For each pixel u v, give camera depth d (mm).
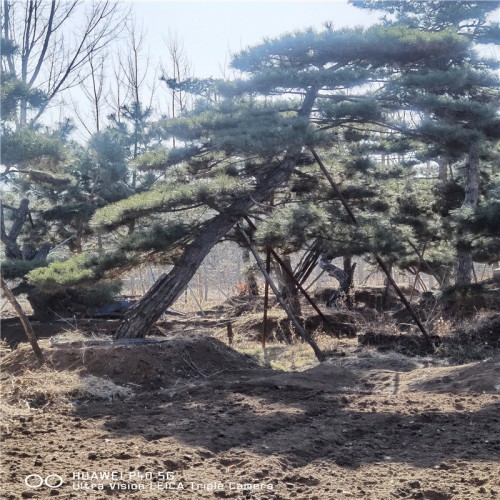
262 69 14211
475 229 11992
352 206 16891
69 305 20875
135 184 23094
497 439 7594
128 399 10609
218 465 6742
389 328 16719
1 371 12109
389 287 23266
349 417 8883
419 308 18578
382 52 13781
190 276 13711
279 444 7516
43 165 12977
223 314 23438
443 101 13508
